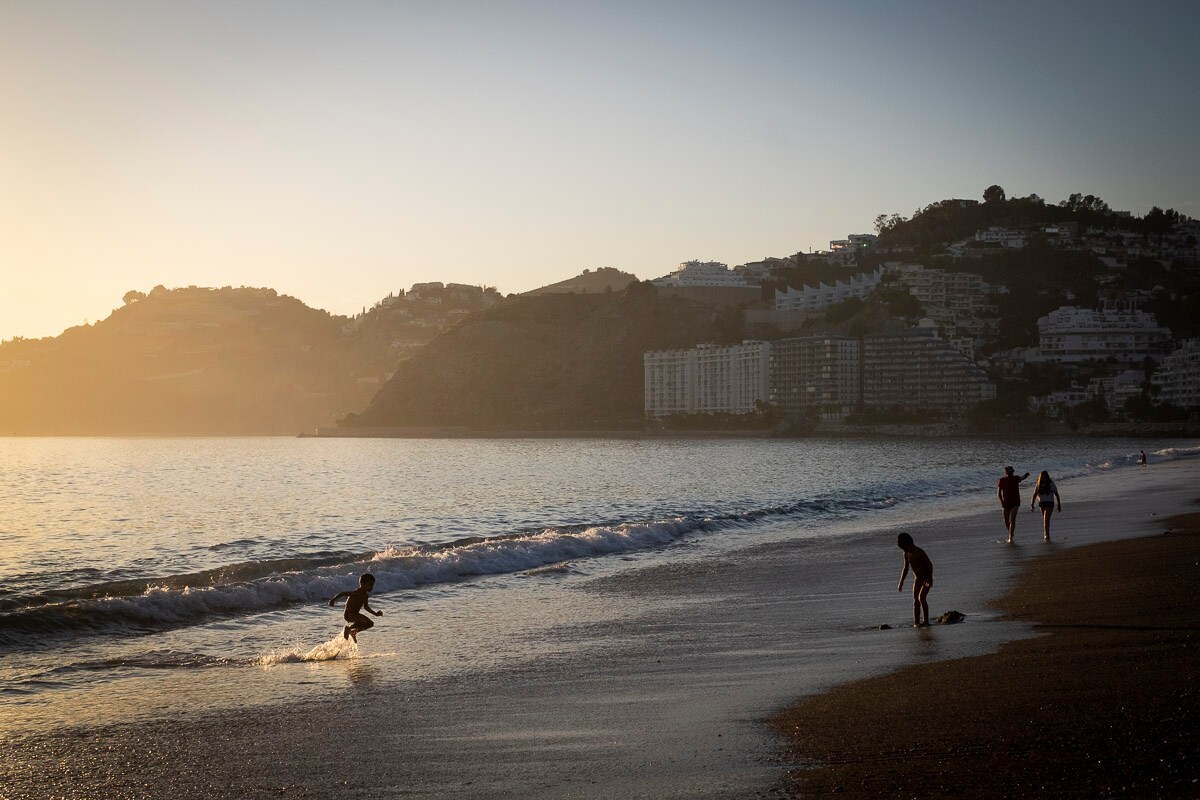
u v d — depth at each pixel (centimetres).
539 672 1664
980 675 1410
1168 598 2038
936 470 10744
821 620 2083
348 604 1991
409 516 5769
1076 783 937
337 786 1078
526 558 3325
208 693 1574
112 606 2247
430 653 1867
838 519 4869
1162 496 5150
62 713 1455
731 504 6231
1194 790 905
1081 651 1538
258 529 5059
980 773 980
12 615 2114
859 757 1062
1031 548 3198
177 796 1070
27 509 6762
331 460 18138
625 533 3891
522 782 1059
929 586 1950
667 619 2180
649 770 1072
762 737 1170
